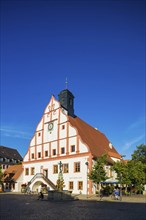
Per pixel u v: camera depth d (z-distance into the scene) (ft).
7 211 73.72
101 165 152.35
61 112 200.23
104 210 79.20
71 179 179.32
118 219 59.77
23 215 64.80
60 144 194.49
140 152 213.05
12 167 240.53
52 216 63.21
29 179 214.07
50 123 206.69
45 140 207.62
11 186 220.02
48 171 198.39
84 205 96.43
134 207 89.86
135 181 168.66
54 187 175.32
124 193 175.52
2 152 325.62
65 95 209.36
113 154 220.84
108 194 161.27
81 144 179.52
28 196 151.53
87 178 168.96
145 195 164.86
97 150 193.36
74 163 180.45
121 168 161.89
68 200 121.60
